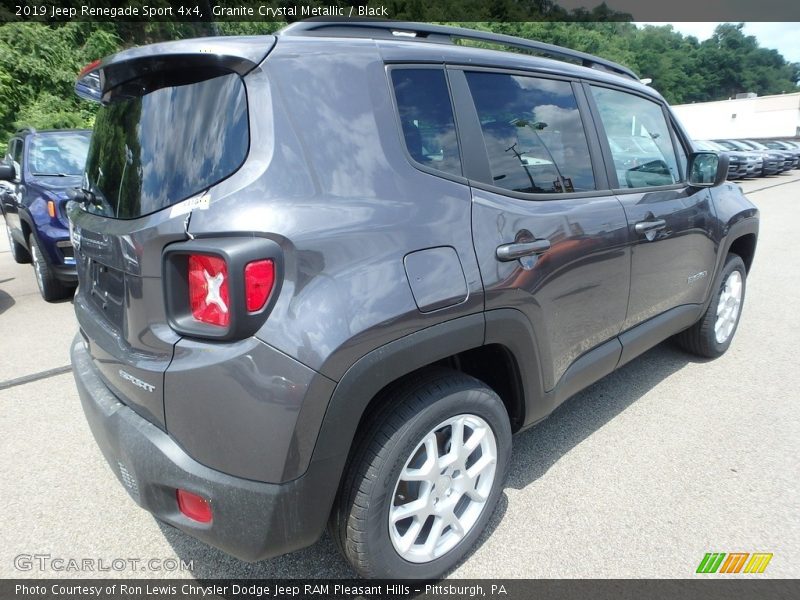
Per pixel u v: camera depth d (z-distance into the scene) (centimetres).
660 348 448
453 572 221
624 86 312
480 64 230
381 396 195
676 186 339
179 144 177
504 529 244
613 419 337
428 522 215
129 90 202
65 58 1614
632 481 277
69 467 295
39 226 534
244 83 170
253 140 167
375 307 172
